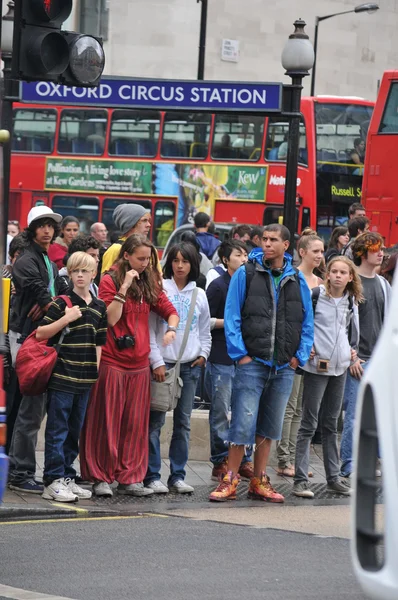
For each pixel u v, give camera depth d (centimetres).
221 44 6172
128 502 1488
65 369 1444
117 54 6094
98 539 1225
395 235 3391
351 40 6481
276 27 6306
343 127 4191
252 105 1798
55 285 1524
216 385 1655
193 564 1112
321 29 6412
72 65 1445
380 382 702
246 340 1506
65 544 1195
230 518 1385
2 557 1129
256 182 4175
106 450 1506
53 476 1463
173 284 1572
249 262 1520
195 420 1827
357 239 1712
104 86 1825
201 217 2631
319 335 1594
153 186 4322
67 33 1452
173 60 6097
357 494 718
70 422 1485
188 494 1570
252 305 1501
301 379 1775
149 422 1559
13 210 4566
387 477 682
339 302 1612
